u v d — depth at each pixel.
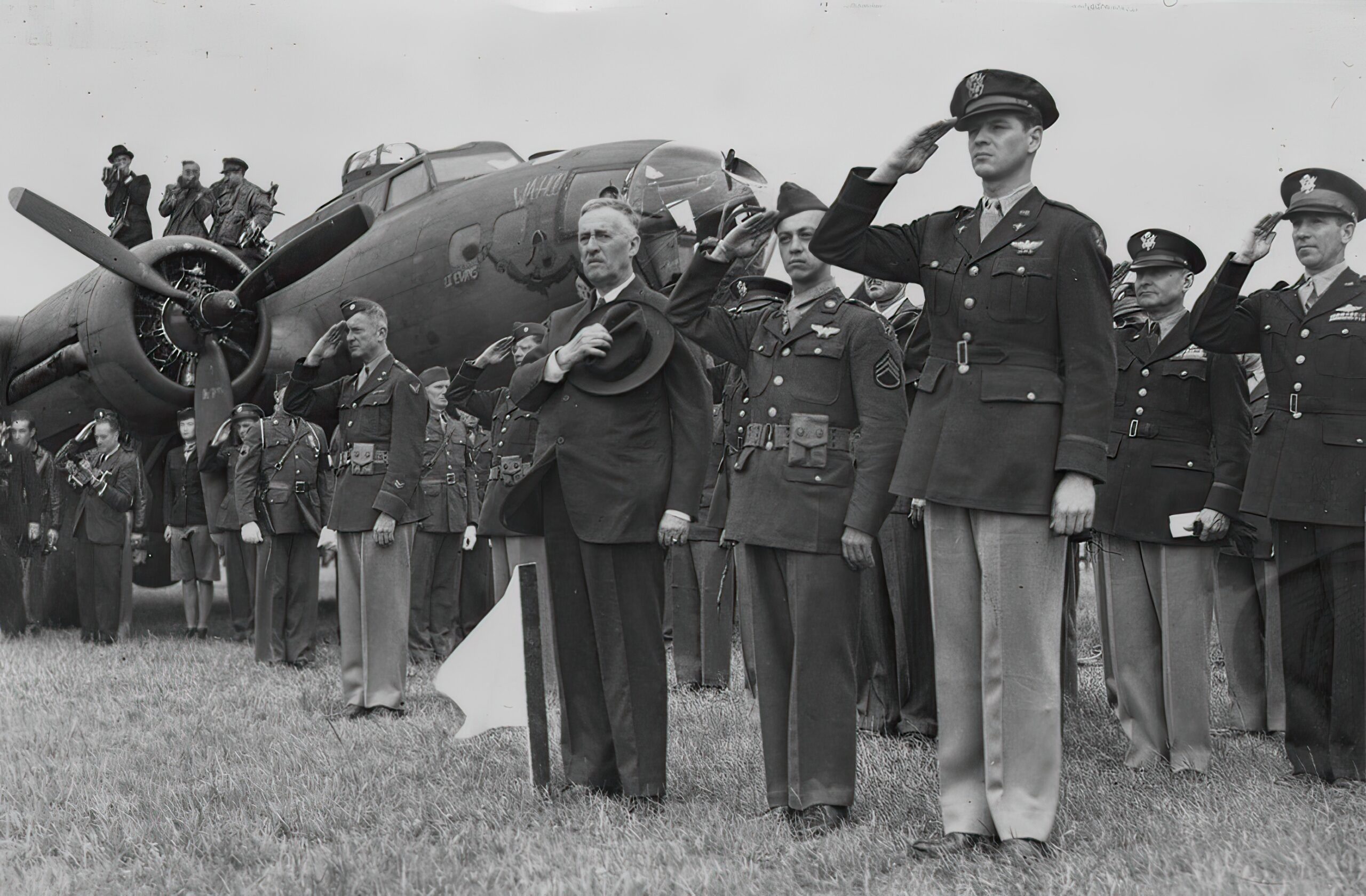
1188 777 4.66
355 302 6.69
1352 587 4.49
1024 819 3.50
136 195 11.70
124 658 8.91
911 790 4.33
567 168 9.19
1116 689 5.33
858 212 3.67
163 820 4.04
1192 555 4.90
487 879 3.33
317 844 3.80
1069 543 3.70
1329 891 2.94
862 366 4.00
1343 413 4.54
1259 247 4.57
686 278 4.14
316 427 8.94
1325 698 4.51
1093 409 3.47
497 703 4.57
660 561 4.37
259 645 8.62
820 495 3.98
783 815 3.98
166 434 11.07
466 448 9.34
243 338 10.75
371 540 6.48
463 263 9.57
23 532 10.38
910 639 5.73
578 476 4.30
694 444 4.29
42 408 11.23
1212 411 5.00
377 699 6.41
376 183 11.00
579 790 4.36
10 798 4.46
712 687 7.24
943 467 3.62
